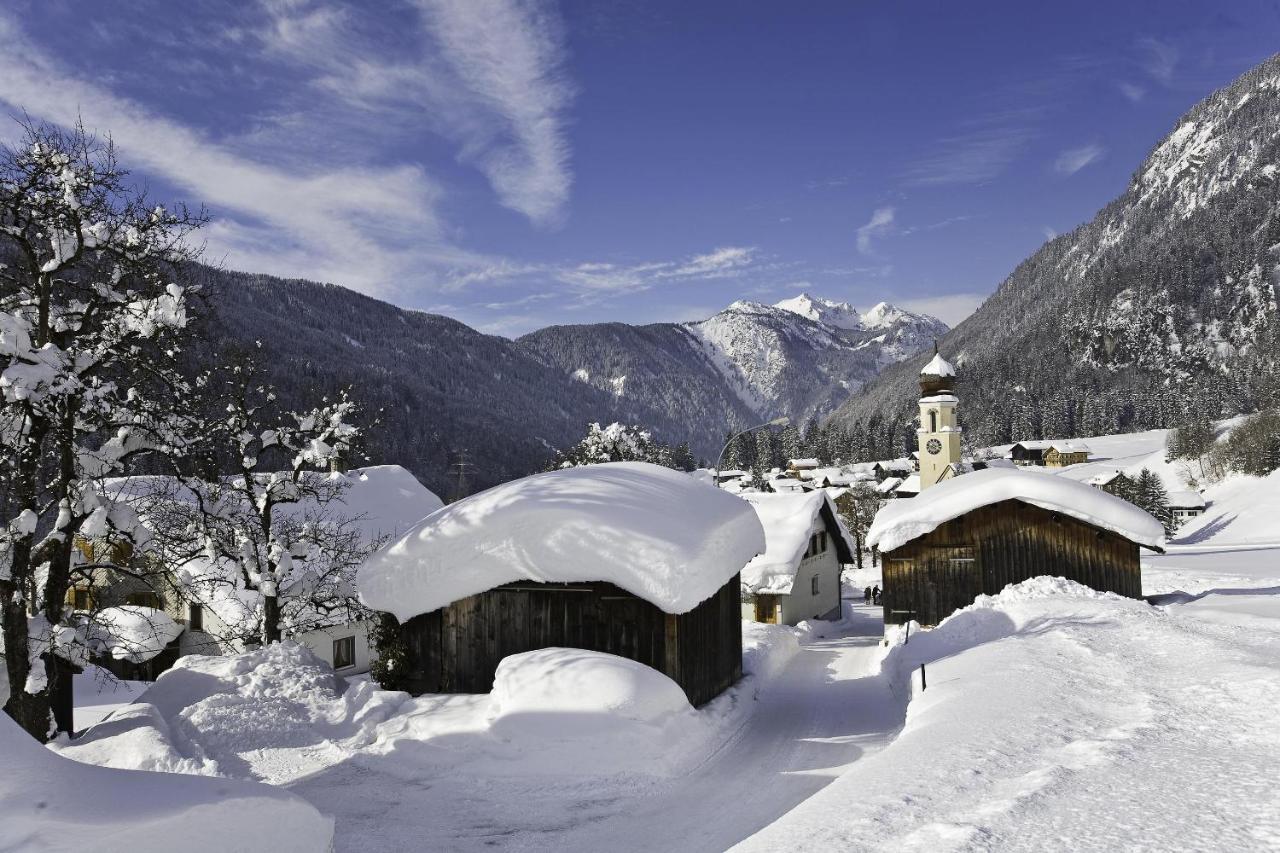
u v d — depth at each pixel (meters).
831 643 33.97
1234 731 9.30
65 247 15.84
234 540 22.75
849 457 190.62
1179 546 62.66
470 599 17.92
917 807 7.54
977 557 27.22
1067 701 12.02
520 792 12.76
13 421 15.12
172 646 31.20
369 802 12.47
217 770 13.30
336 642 29.88
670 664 16.66
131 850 5.79
